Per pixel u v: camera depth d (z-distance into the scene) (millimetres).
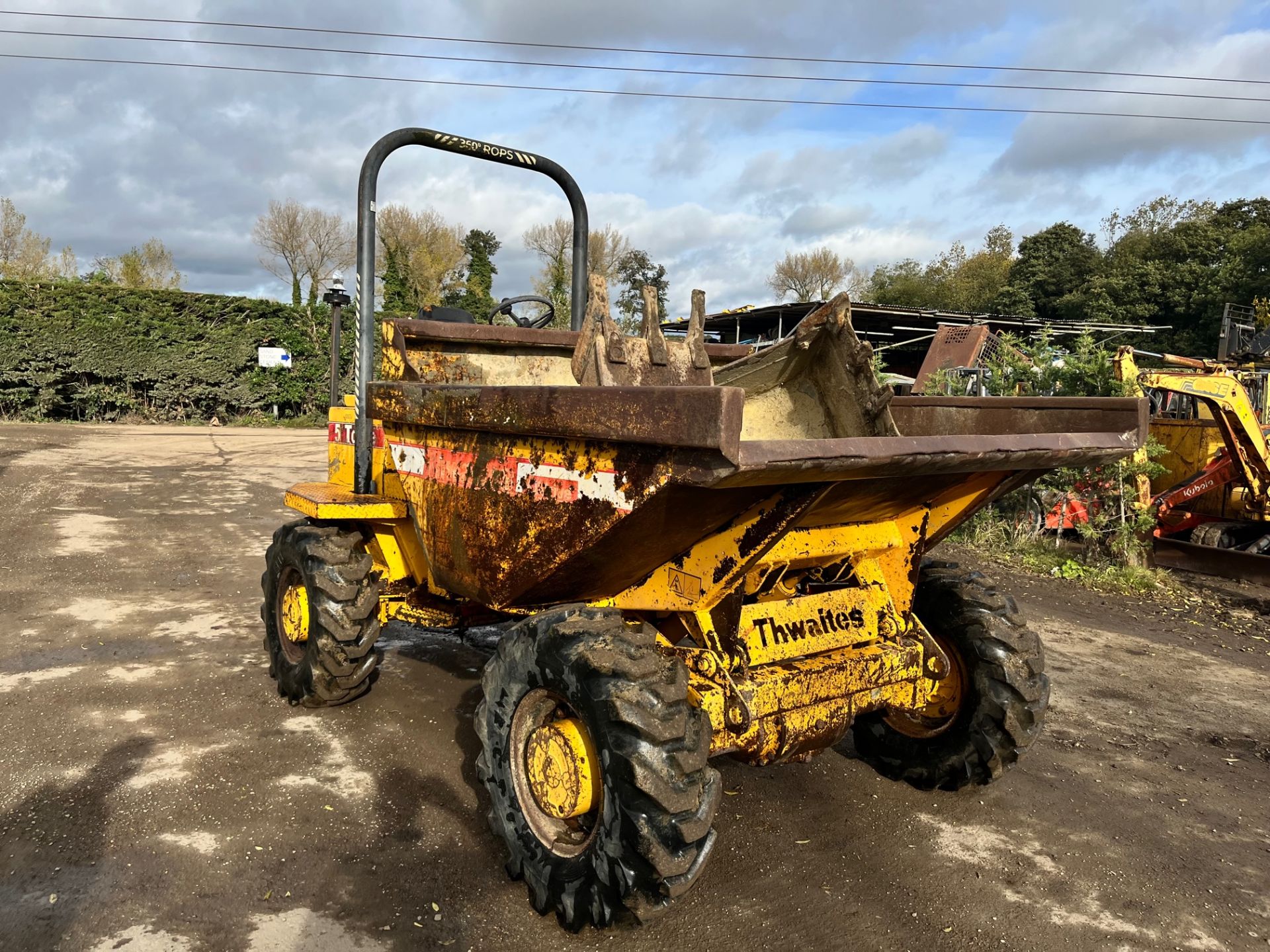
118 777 3428
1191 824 3475
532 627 2660
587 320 3178
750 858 3051
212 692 4402
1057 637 6125
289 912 2633
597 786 2512
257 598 6242
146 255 46906
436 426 3107
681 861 2291
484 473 2881
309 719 4094
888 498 2826
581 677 2428
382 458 3959
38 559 7125
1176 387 7738
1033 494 8656
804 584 3350
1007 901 2865
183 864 2850
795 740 2791
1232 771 4004
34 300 19672
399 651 5199
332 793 3387
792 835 3225
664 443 2061
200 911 2613
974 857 3131
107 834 3010
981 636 3314
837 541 3012
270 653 4484
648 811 2307
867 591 3199
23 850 2896
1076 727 4484
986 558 8477
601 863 2396
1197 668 5527
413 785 3480
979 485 3023
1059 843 3266
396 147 3918
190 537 8289
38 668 4660
